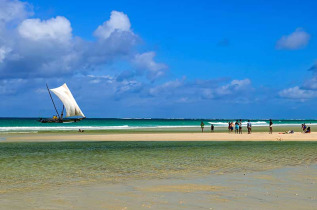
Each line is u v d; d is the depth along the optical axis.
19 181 11.62
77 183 11.13
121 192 9.50
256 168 14.53
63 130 78.44
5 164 16.48
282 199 8.47
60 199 8.59
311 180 11.38
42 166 15.66
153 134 53.47
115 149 25.75
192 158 18.64
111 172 13.66
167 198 8.66
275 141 36.59
